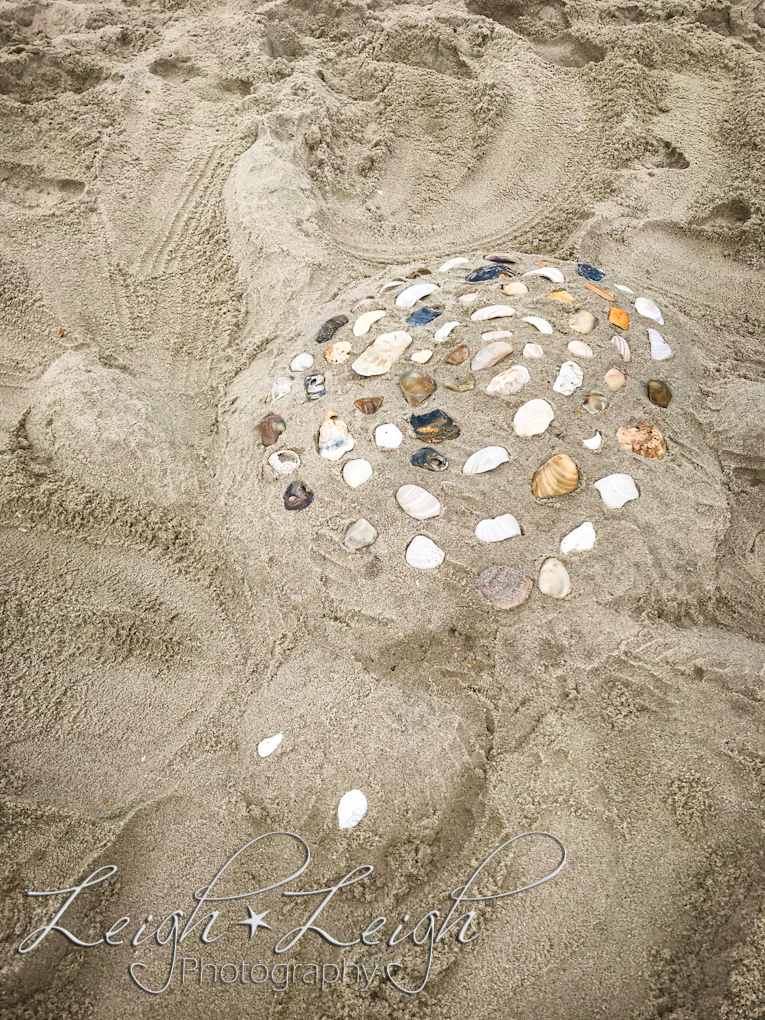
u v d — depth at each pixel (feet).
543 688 2.52
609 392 2.95
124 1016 2.18
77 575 2.92
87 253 4.00
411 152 4.57
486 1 5.15
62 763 2.50
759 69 4.73
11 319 3.74
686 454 2.92
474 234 4.21
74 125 4.42
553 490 2.74
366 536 2.75
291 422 3.09
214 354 3.66
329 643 2.69
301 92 4.49
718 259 4.07
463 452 2.83
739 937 2.11
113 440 3.17
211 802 2.45
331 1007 2.18
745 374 3.41
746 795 2.32
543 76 4.77
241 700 2.64
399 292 3.40
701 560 2.73
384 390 3.01
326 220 4.07
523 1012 2.13
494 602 2.61
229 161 4.31
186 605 2.86
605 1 5.20
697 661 2.51
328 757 2.47
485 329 3.10
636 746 2.43
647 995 2.11
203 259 3.99
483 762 2.46
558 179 4.41
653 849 2.29
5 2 5.01
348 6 5.00
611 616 2.60
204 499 3.12
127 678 2.69
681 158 4.49
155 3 5.22
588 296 3.24
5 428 3.33
